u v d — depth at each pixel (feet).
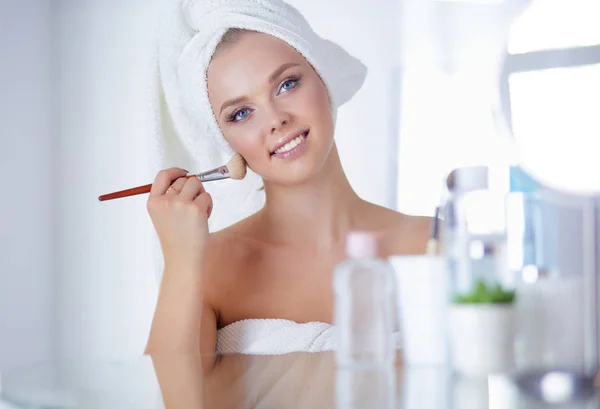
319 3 5.49
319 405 1.88
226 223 4.57
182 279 3.87
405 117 5.34
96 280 5.90
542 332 1.94
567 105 3.81
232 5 4.18
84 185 5.93
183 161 4.58
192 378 2.45
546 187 2.66
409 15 5.47
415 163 5.33
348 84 4.64
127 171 5.89
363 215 4.62
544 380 1.88
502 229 2.03
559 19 4.05
